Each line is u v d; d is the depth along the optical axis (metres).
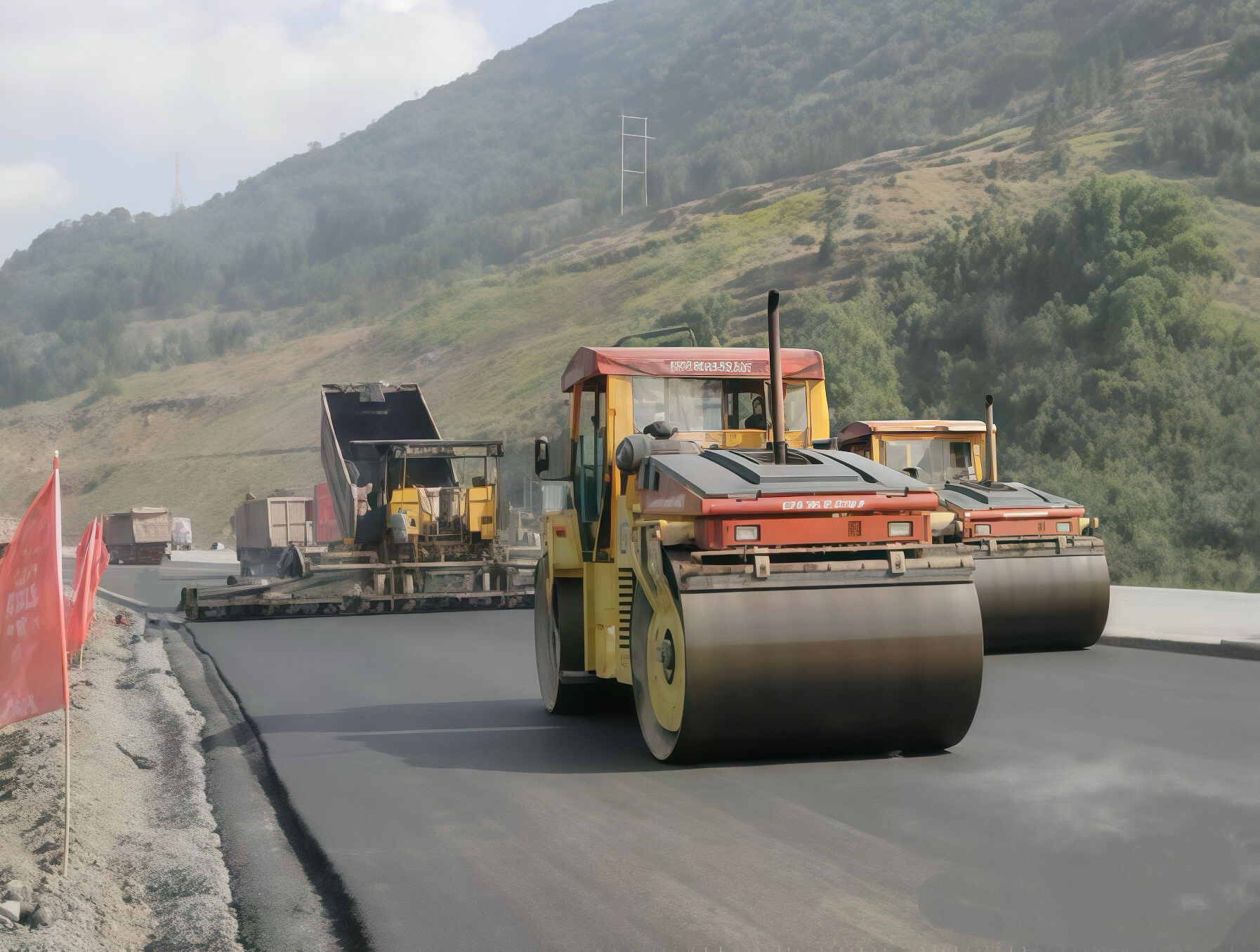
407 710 11.68
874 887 5.62
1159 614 18.50
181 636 20.97
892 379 68.25
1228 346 66.12
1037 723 9.85
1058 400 62.94
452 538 27.22
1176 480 52.69
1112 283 74.62
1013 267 84.31
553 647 11.16
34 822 7.43
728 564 8.12
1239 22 199.50
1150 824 6.60
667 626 8.51
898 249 116.19
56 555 6.41
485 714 11.30
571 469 10.91
